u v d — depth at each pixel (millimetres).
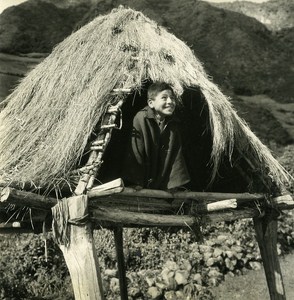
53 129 5602
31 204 4812
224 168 6723
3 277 9633
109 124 5234
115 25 6574
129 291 9117
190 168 6922
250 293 9352
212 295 9219
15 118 6348
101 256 10750
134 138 5348
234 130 6051
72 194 5000
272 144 22078
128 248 10984
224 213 6270
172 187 5465
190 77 5805
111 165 6125
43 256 10297
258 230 6836
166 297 9055
